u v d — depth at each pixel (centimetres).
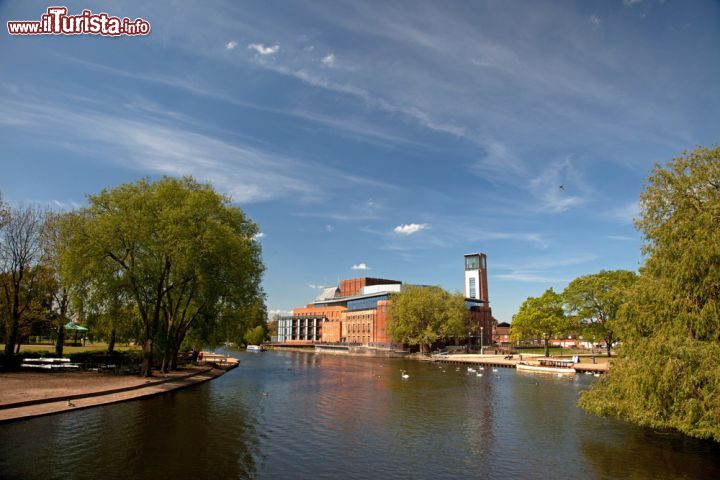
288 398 4406
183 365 6862
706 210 2339
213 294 5088
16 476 1966
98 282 4534
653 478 2189
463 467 2339
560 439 2925
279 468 2256
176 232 4381
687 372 2092
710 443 2836
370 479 2138
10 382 3956
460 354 12650
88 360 5628
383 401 4350
